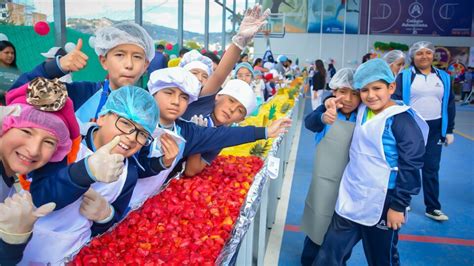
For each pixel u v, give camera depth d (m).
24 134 1.21
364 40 25.56
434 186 4.51
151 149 2.00
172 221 1.75
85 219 1.55
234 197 2.04
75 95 2.25
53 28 4.93
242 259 1.94
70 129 1.38
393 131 2.45
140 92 1.53
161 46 7.59
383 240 2.57
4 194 1.32
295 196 5.29
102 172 1.25
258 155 3.12
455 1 24.36
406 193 2.39
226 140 2.29
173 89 2.01
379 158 2.46
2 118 1.19
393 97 4.29
